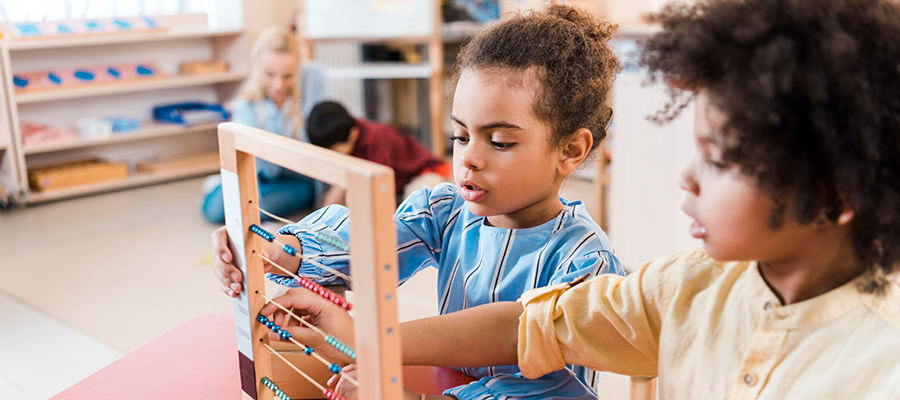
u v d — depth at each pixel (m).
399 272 0.92
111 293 2.40
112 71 3.87
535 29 0.73
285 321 0.72
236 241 0.70
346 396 0.69
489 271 0.83
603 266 0.76
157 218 3.28
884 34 0.43
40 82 3.58
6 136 3.41
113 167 3.79
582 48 0.74
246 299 0.71
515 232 0.82
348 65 4.35
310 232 0.85
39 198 3.49
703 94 0.48
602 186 2.87
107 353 1.99
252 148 0.62
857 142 0.42
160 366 0.89
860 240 0.45
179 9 4.36
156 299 2.34
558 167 0.77
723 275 0.59
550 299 0.67
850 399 0.49
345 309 0.69
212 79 4.20
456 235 0.91
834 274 0.50
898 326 0.49
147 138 4.21
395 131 2.82
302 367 0.80
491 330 0.69
